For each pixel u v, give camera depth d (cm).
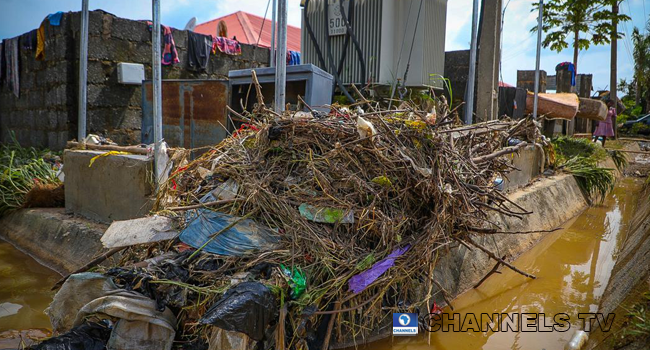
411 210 360
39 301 457
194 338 282
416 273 363
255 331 258
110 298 272
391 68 733
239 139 381
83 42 637
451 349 389
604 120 1536
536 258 649
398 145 352
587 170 1052
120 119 887
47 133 931
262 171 343
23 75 1001
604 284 548
